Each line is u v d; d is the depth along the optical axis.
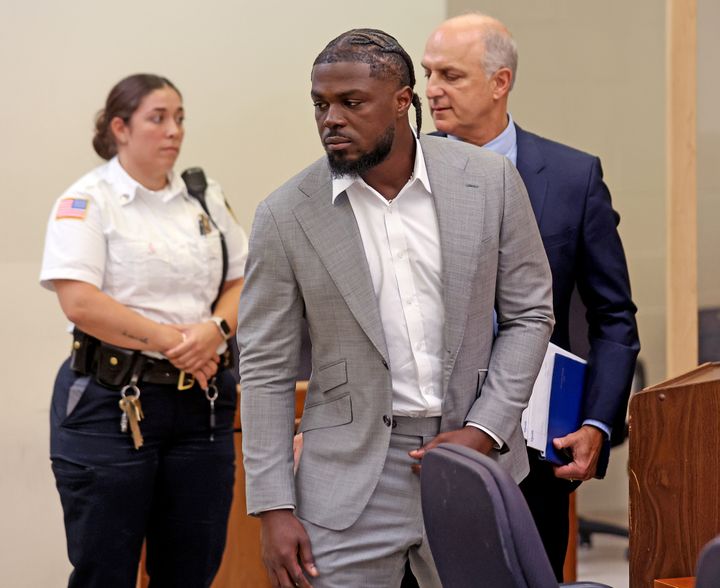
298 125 11.53
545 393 6.50
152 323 7.57
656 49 13.91
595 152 13.84
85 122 10.86
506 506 3.90
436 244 5.45
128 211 7.79
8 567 10.52
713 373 5.72
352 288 5.38
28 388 10.66
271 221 5.50
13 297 10.66
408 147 5.40
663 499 5.59
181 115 7.98
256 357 5.60
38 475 10.64
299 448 5.86
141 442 7.57
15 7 10.67
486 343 5.53
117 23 10.96
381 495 5.44
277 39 11.41
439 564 4.52
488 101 6.89
